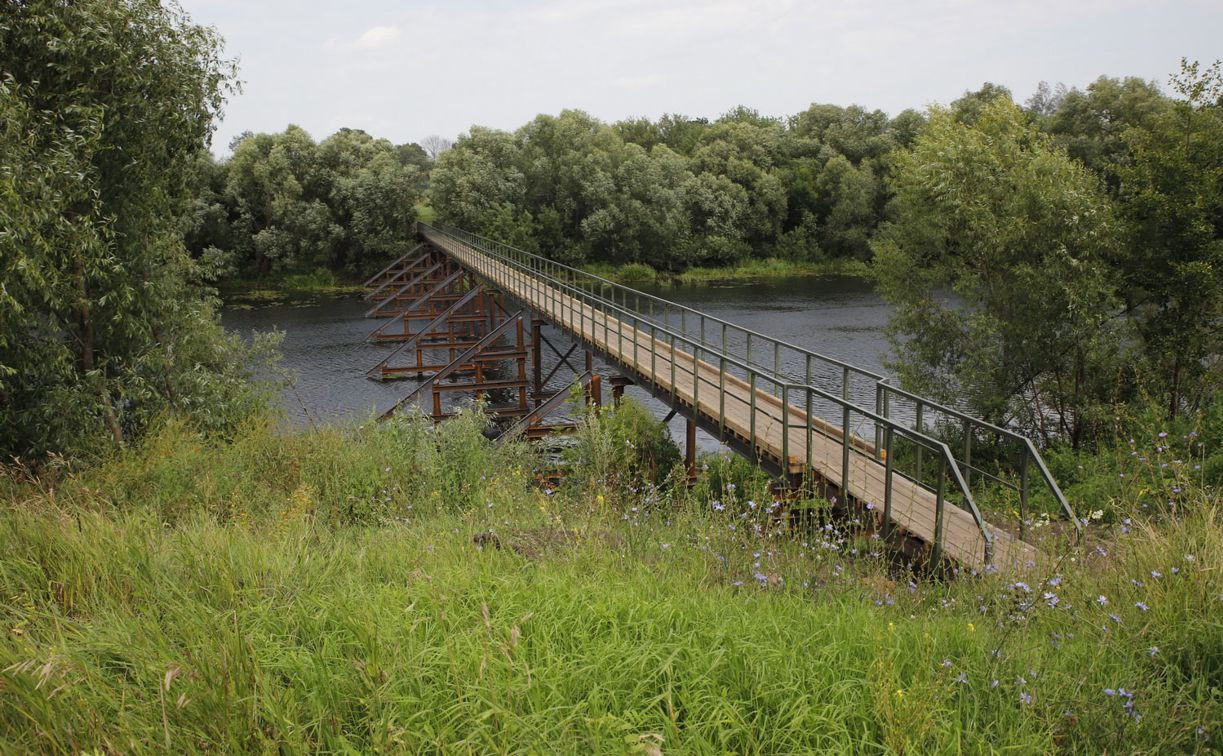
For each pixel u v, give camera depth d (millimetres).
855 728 3213
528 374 31359
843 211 70375
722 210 69688
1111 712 3293
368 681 3223
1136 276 16969
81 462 10461
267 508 8312
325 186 63188
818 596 4875
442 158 65938
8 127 10609
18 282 10875
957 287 18891
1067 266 17281
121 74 12727
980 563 5762
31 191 10773
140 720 3113
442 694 3262
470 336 35125
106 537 4926
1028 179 18531
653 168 67062
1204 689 3625
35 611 3992
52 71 12531
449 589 4207
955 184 19234
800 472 9141
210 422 14562
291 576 4574
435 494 8664
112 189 13695
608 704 3273
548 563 5055
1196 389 16016
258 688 3248
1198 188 15742
